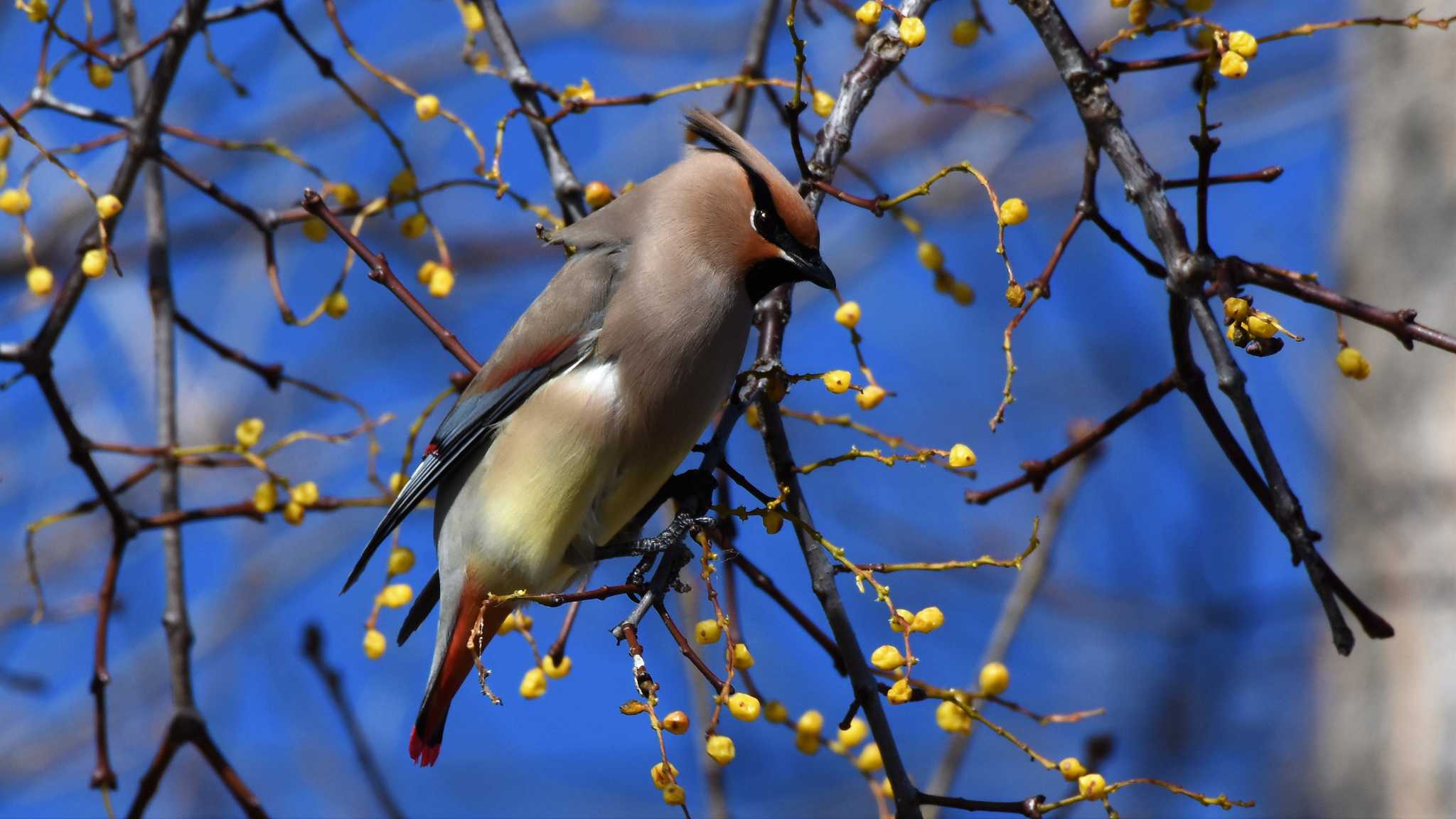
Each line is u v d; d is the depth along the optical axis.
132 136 9.79
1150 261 8.19
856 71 9.04
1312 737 14.00
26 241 9.38
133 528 9.76
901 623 7.19
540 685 9.06
